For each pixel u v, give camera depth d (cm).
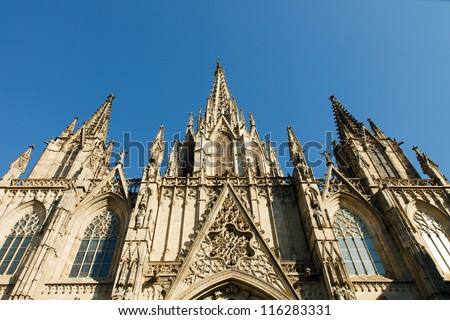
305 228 4038
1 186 4688
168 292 3272
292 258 3769
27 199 4569
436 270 3509
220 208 4178
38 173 5231
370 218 4362
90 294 3447
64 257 3831
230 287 3472
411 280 3609
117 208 4425
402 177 5303
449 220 4422
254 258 3641
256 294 3450
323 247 3488
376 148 6025
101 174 5612
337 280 3191
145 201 4019
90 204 4409
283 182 4778
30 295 3262
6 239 4184
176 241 3947
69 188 4353
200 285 3391
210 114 7312
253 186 4594
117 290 3091
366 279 3644
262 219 4228
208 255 3669
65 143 5912
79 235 4131
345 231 4278
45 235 3769
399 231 3962
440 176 5000
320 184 4722
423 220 4475
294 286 3422
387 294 3497
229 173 4931
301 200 4259
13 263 3897
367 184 4725
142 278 3328
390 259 3903
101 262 3878
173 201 4419
